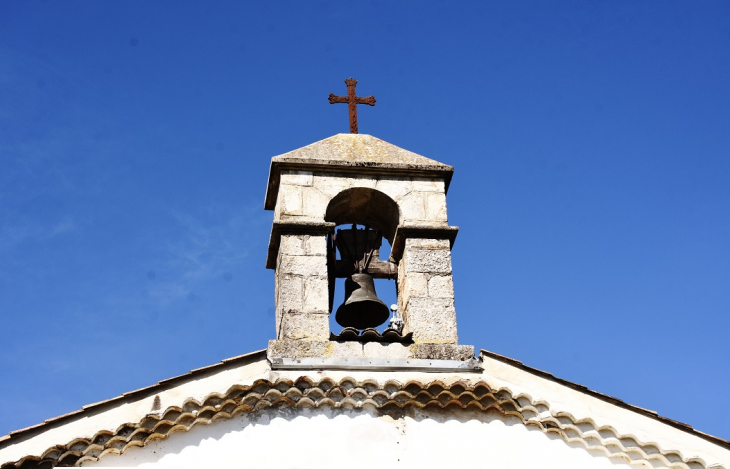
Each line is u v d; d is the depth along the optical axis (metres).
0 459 11.86
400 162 14.42
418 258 13.95
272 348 12.98
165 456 12.28
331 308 14.73
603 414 12.90
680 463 12.68
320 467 12.39
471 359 13.23
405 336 13.34
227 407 12.58
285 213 13.99
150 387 12.51
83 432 12.16
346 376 12.91
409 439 12.67
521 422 12.88
